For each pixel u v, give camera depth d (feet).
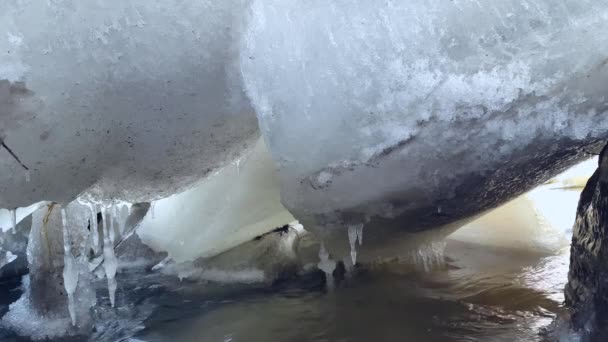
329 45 6.38
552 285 10.02
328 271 10.94
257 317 9.66
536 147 6.66
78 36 6.61
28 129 6.78
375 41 6.23
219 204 10.59
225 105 7.50
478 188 7.52
